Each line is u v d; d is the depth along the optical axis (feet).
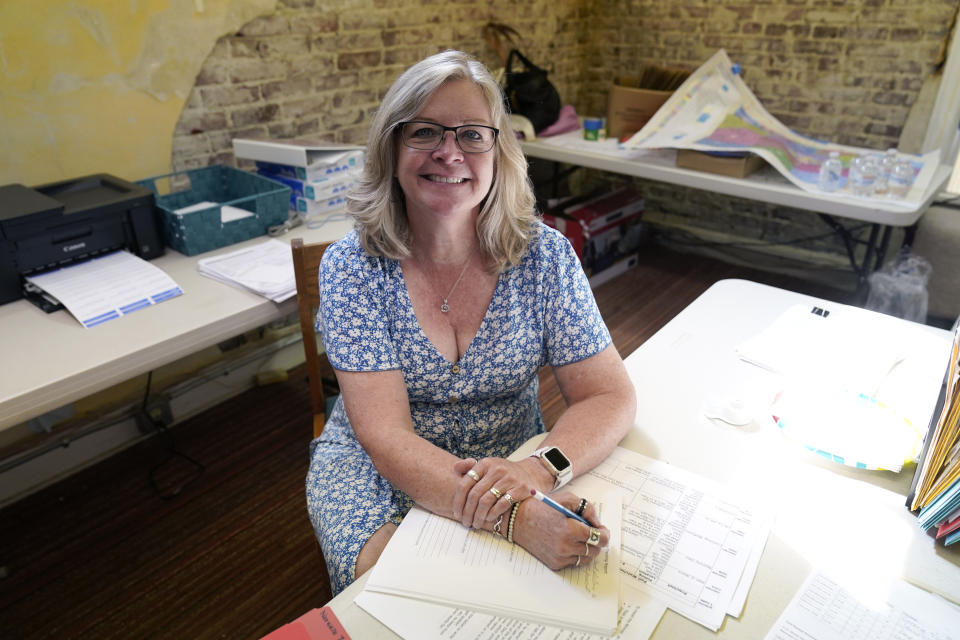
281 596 5.77
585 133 10.52
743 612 2.65
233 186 7.57
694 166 8.96
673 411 3.92
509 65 10.69
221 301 5.47
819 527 3.05
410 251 4.02
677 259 12.42
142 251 6.19
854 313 4.95
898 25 9.65
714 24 11.27
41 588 5.86
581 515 3.03
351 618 2.68
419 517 3.23
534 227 4.12
